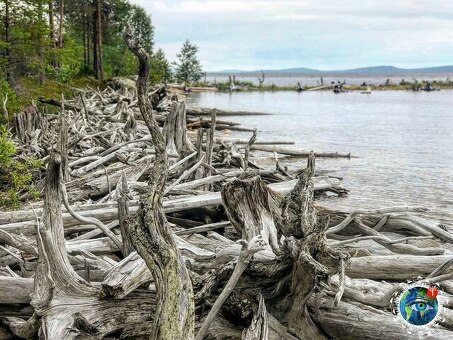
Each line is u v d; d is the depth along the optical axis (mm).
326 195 17359
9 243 8352
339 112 60906
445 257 8125
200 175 13922
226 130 35250
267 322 5883
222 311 6422
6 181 13719
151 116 5430
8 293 7031
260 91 120625
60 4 52969
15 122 21188
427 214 15086
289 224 6453
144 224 5477
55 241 6484
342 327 6012
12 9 30766
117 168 14383
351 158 26734
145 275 6438
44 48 33000
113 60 81750
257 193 7570
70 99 39688
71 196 12383
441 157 27531
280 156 25828
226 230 10766
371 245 10945
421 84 137125
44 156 17438
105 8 77250
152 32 99750
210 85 118500
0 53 31500
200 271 7309
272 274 6191
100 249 8719
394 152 29344
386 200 16969
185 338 5262
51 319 6195
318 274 5598
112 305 6395
